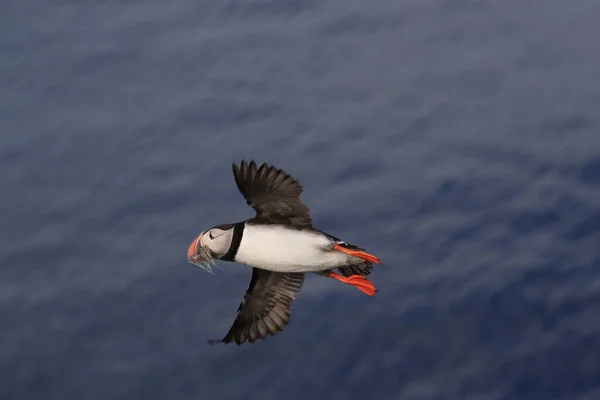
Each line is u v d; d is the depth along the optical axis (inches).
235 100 773.9
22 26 869.2
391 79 787.4
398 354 570.3
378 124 742.5
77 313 622.5
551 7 856.3
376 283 613.9
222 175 706.8
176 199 692.1
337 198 678.5
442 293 603.2
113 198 700.0
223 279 636.1
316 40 834.8
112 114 771.4
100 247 665.6
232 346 588.1
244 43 836.6
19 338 609.3
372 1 882.1
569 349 561.0
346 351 574.6
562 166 688.4
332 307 602.2
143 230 673.6
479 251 629.9
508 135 722.2
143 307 621.3
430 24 847.7
